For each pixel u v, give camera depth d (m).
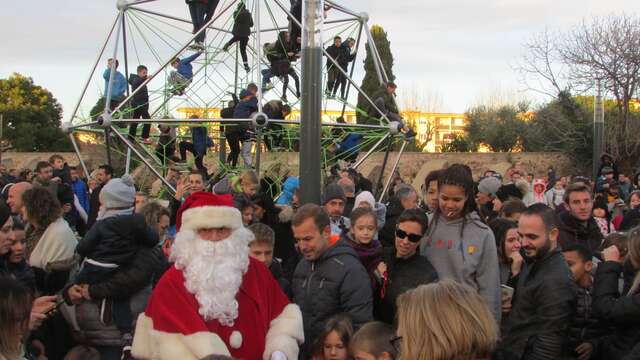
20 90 54.16
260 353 4.51
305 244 5.23
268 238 5.84
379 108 14.36
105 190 6.18
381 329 4.01
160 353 4.21
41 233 6.66
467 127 46.50
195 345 4.11
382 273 5.39
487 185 9.18
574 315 4.90
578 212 7.30
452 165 5.41
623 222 10.25
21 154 33.62
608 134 33.16
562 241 7.12
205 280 4.35
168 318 4.31
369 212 5.88
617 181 18.56
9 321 3.89
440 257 5.36
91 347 5.93
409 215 5.24
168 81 14.32
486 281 5.24
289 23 14.77
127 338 5.93
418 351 2.88
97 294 5.84
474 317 2.89
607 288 5.11
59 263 6.53
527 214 4.98
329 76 16.39
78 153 14.47
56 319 6.09
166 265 6.29
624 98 33.09
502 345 4.88
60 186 11.41
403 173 32.62
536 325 4.76
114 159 24.66
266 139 14.76
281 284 6.10
